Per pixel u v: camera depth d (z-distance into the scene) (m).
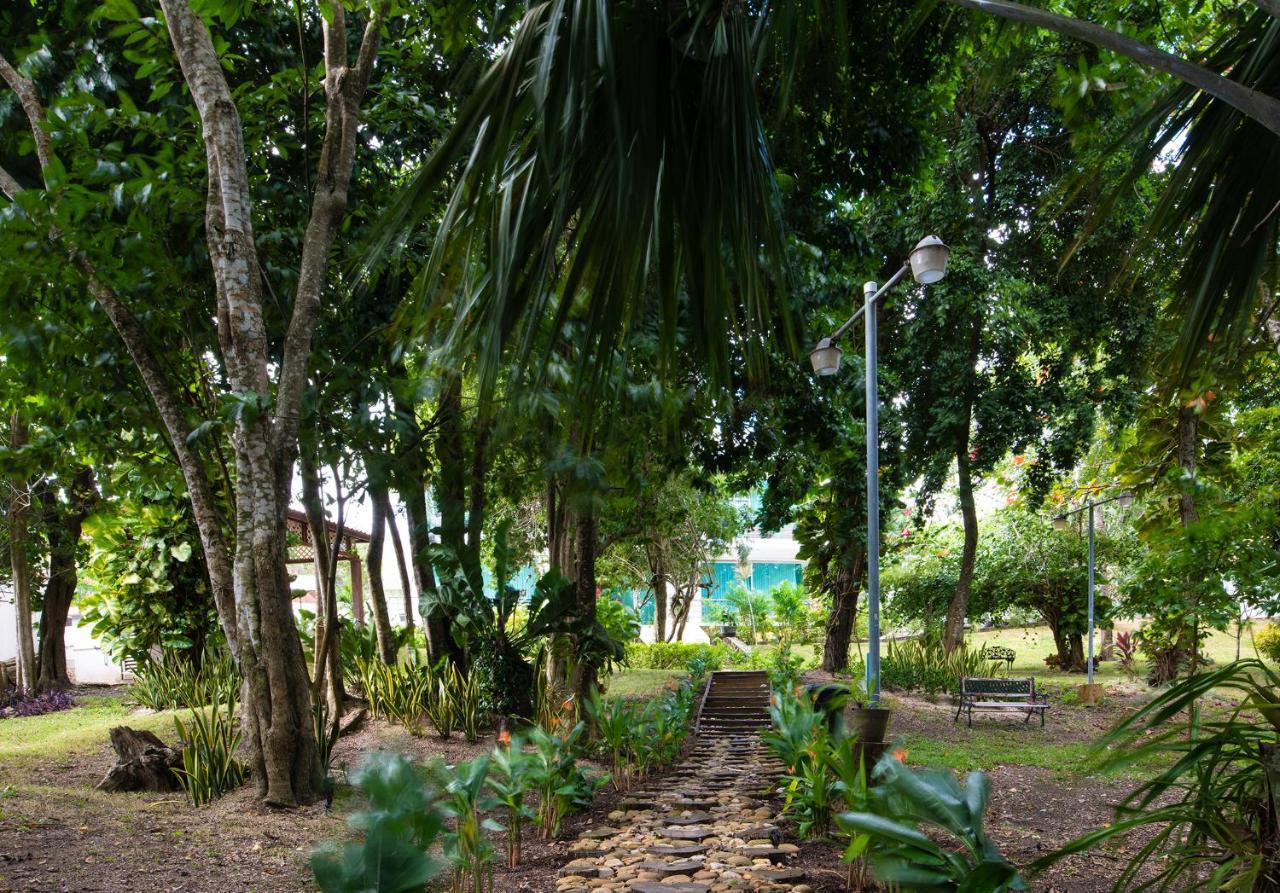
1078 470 19.55
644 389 6.84
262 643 6.15
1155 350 3.03
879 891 4.26
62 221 5.86
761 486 13.62
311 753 6.21
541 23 1.88
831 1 2.16
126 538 12.61
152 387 6.53
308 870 4.46
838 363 8.63
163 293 6.70
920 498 15.67
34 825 5.18
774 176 1.94
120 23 7.05
